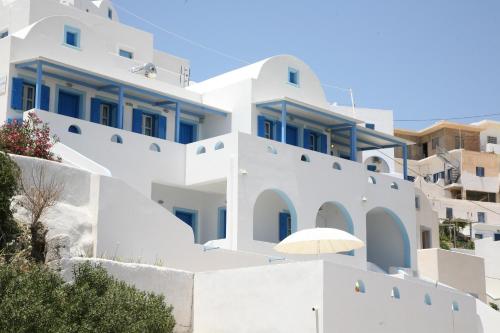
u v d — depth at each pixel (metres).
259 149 29.17
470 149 73.44
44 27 28.69
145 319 17.25
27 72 27.94
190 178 30.02
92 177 21.81
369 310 20.81
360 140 37.72
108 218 21.55
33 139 23.30
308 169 30.98
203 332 20.72
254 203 28.81
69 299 16.05
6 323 14.49
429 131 74.56
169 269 20.69
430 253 36.84
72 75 28.59
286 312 19.53
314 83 35.38
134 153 28.62
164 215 23.08
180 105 31.73
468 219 61.00
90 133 27.34
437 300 24.09
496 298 41.00
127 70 31.25
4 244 18.80
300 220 30.19
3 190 18.78
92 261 19.02
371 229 36.75
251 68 33.78
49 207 20.53
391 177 34.97
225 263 24.98
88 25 32.59
